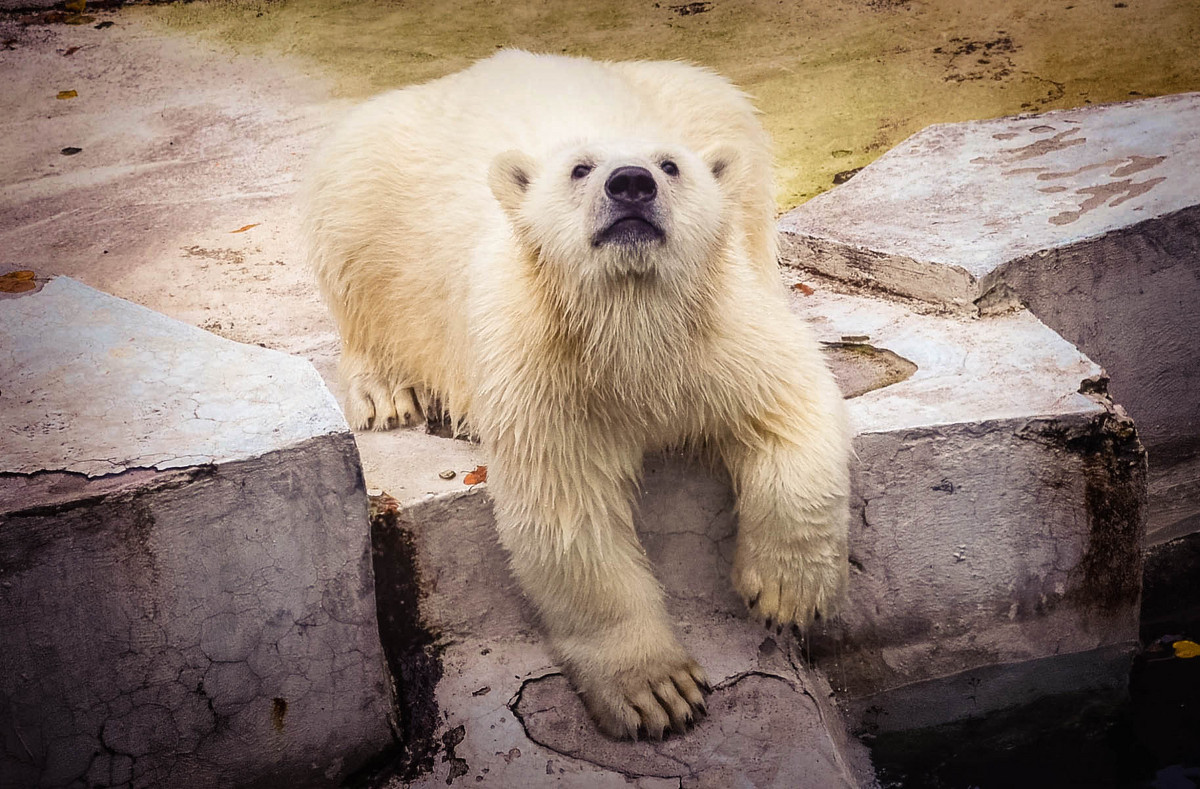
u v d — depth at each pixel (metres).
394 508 5.52
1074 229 7.09
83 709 4.77
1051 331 6.55
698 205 4.92
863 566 5.91
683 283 4.86
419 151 6.46
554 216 4.88
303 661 5.11
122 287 8.57
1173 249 7.25
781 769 5.14
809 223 7.71
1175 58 11.38
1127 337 7.37
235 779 5.14
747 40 12.95
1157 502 7.66
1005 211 7.51
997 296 6.77
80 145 11.47
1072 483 5.93
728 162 5.39
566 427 5.10
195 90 12.59
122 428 4.96
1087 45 11.90
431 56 13.05
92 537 4.57
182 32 14.11
